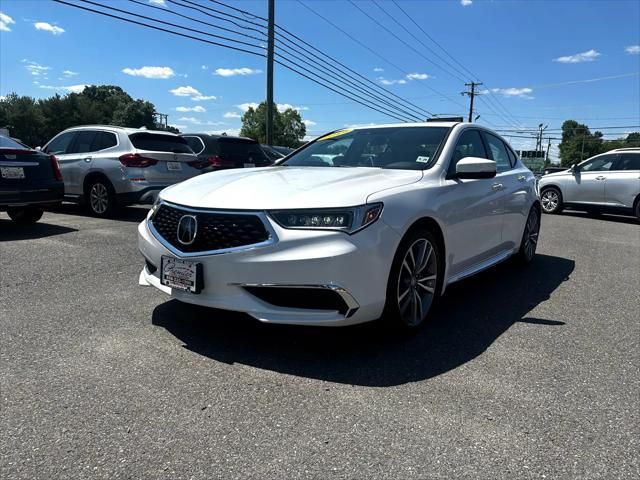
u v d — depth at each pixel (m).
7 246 5.95
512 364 3.04
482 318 3.90
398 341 3.36
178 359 2.98
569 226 10.18
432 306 3.72
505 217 4.81
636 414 2.49
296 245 2.79
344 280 2.78
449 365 3.00
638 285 5.12
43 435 2.20
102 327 3.44
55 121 79.25
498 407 2.52
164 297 4.12
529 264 5.97
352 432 2.27
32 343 3.16
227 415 2.39
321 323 2.85
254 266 2.83
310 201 2.89
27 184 6.70
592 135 95.31
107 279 4.62
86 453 2.08
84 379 2.71
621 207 11.58
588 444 2.22
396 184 3.29
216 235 2.98
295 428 2.29
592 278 5.38
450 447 2.17
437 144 4.06
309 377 2.80
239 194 3.09
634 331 3.70
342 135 4.76
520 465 2.06
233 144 10.81
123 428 2.26
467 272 4.16
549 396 2.65
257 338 3.31
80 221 8.16
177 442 2.17
